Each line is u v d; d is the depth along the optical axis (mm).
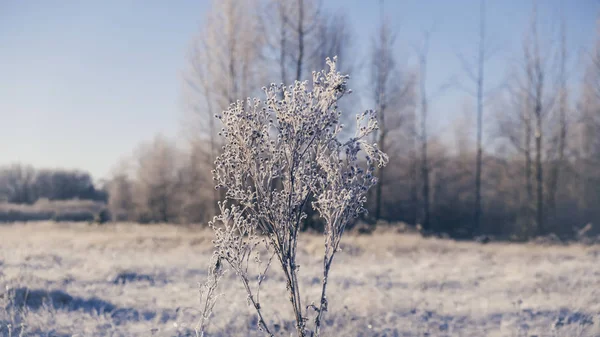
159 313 6969
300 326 4480
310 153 4512
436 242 18359
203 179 27844
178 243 15969
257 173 4480
